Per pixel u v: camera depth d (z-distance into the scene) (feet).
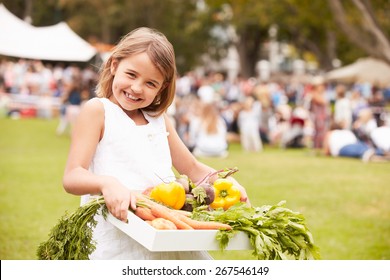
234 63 301.84
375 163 67.00
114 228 13.79
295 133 84.53
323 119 78.13
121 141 14.08
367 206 40.83
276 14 164.86
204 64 270.87
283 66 307.17
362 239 31.24
